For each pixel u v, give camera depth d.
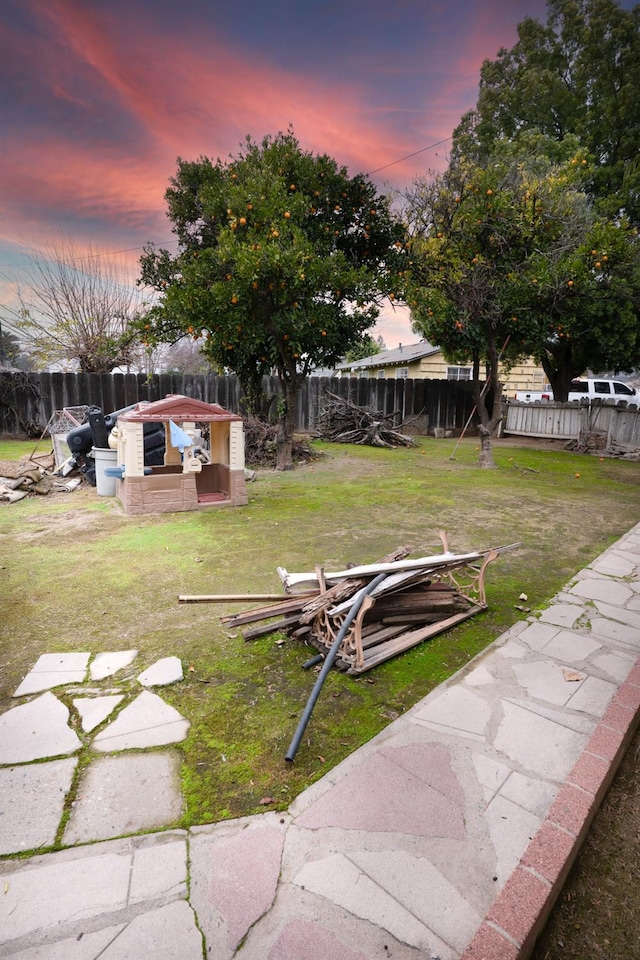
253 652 3.08
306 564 4.55
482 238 8.96
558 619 3.53
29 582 4.12
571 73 15.82
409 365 23.12
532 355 16.44
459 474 9.43
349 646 2.96
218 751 2.22
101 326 14.52
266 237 7.51
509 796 1.96
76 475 8.24
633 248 9.89
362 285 8.33
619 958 1.48
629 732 2.40
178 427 6.41
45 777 2.04
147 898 1.53
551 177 8.72
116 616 3.54
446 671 2.91
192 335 8.49
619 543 5.30
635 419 12.30
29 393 12.94
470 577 4.34
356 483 8.46
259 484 8.35
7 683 2.71
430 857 1.69
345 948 1.40
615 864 1.80
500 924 1.44
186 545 5.10
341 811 1.88
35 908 1.50
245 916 1.48
